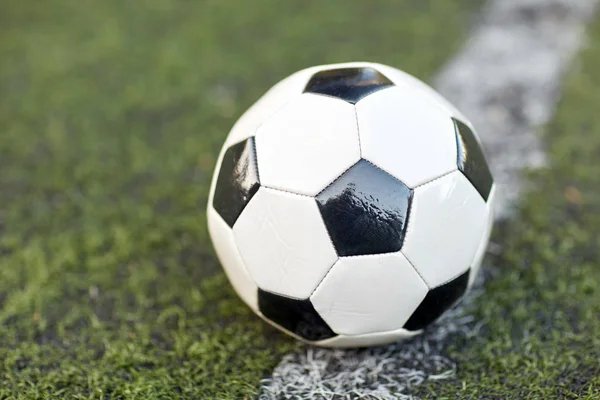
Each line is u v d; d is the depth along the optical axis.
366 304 1.19
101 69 1.94
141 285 1.39
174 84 1.86
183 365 1.29
